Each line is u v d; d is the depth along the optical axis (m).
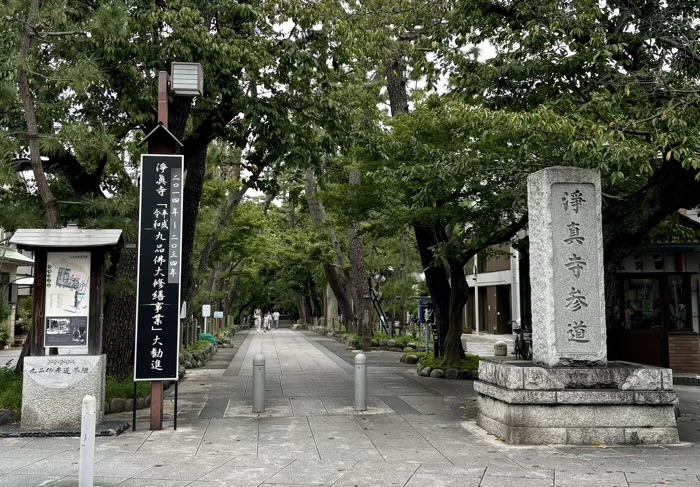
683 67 9.77
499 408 7.87
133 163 13.38
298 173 20.28
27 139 9.57
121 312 11.34
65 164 11.27
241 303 56.72
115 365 11.23
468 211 12.07
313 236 29.86
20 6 8.76
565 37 9.51
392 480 5.86
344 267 27.67
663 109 8.32
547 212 7.95
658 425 7.50
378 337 27.12
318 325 49.66
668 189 9.02
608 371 7.63
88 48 10.45
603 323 7.85
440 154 10.82
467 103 10.86
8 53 9.24
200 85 8.97
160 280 8.40
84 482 5.40
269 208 39.59
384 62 15.80
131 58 10.92
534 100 10.28
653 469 6.22
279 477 5.98
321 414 9.61
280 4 11.55
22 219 9.43
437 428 8.48
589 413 7.49
